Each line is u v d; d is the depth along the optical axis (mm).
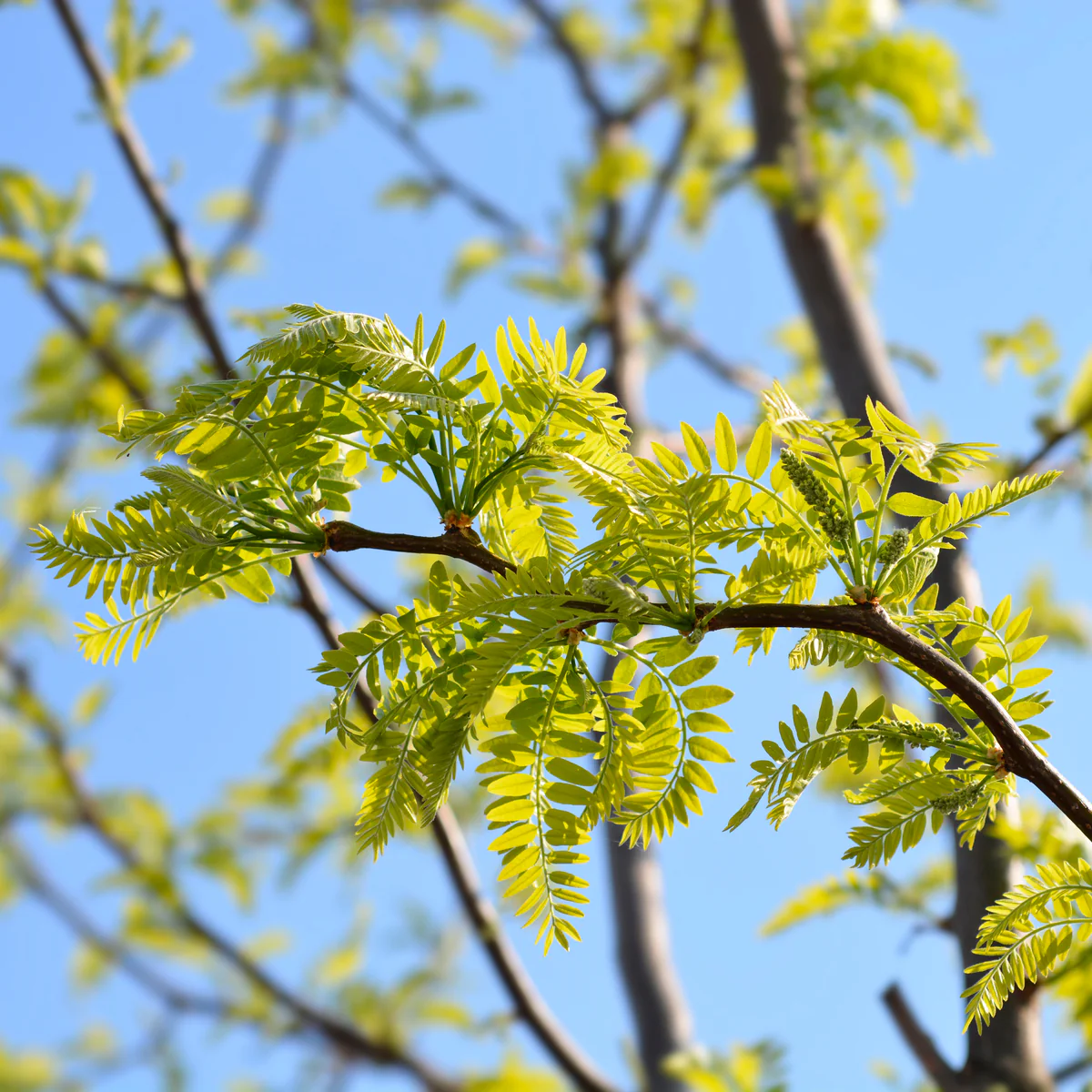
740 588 2131
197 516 2135
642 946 3361
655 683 2127
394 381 2125
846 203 3863
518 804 2123
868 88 3719
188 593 2152
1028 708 2150
